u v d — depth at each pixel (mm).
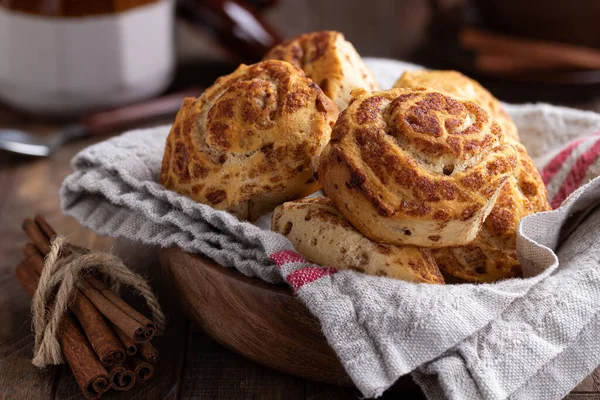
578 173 529
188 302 487
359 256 446
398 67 636
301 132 469
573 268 457
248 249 455
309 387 470
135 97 767
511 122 540
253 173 469
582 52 774
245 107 471
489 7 794
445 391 421
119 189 505
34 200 647
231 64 871
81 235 596
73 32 710
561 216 469
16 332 514
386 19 963
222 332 477
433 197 430
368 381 417
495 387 421
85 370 461
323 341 443
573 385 439
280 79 480
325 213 455
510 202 477
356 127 444
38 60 719
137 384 475
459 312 426
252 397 465
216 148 474
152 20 742
